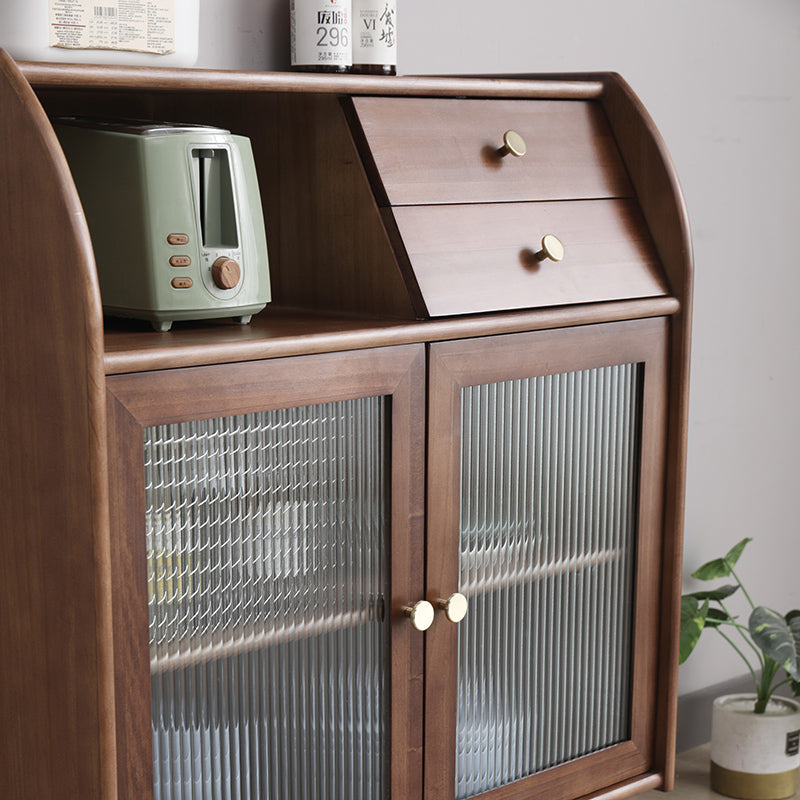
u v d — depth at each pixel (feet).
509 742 4.56
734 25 7.11
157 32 3.96
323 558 3.87
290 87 3.87
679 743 7.50
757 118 7.34
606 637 4.87
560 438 4.54
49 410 3.30
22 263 3.29
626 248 4.75
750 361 7.57
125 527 3.34
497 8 6.02
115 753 3.34
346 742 4.04
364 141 4.13
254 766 3.79
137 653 3.41
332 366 3.76
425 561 4.13
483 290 4.22
